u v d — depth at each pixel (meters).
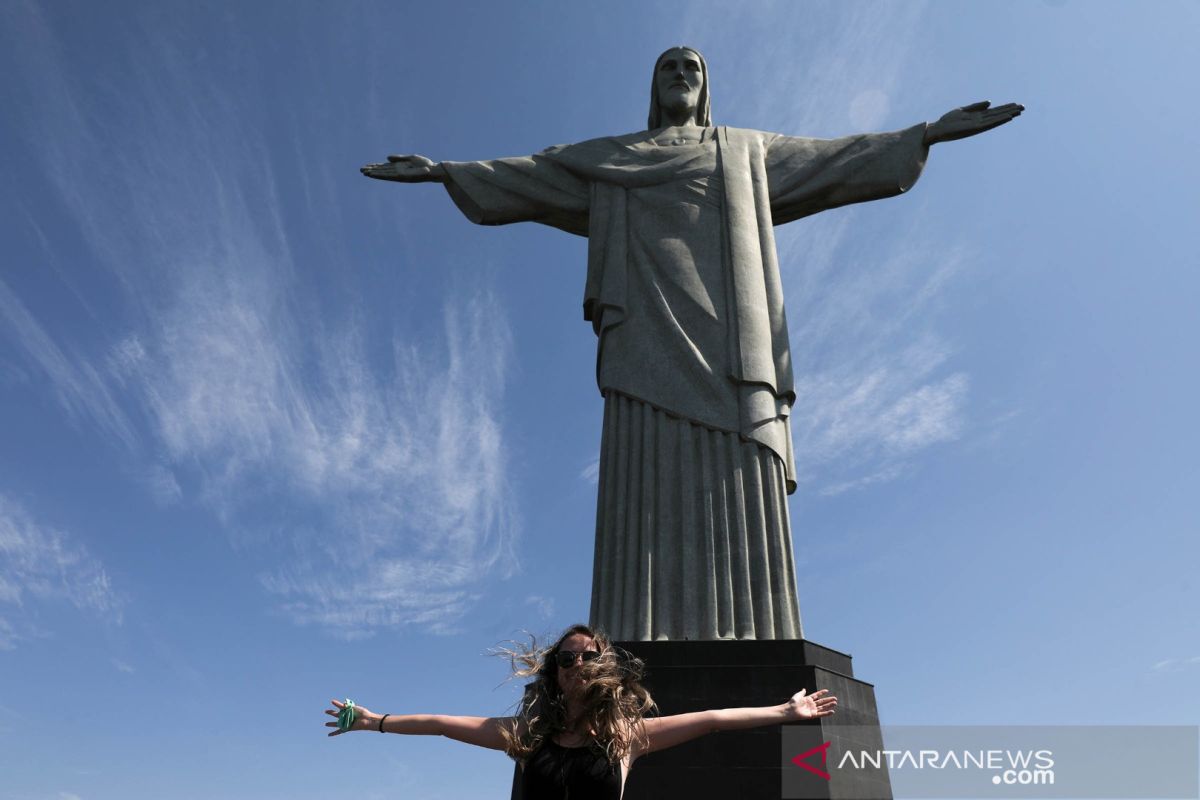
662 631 18.36
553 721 7.51
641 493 20.02
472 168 25.14
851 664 17.81
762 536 19.20
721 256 22.67
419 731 7.52
